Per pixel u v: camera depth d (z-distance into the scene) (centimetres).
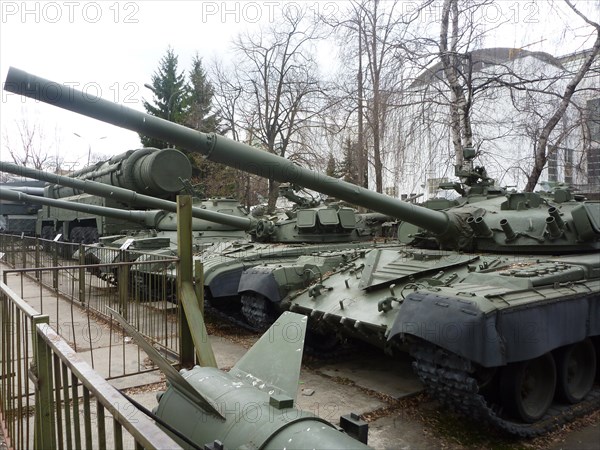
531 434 610
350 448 338
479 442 610
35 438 430
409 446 596
